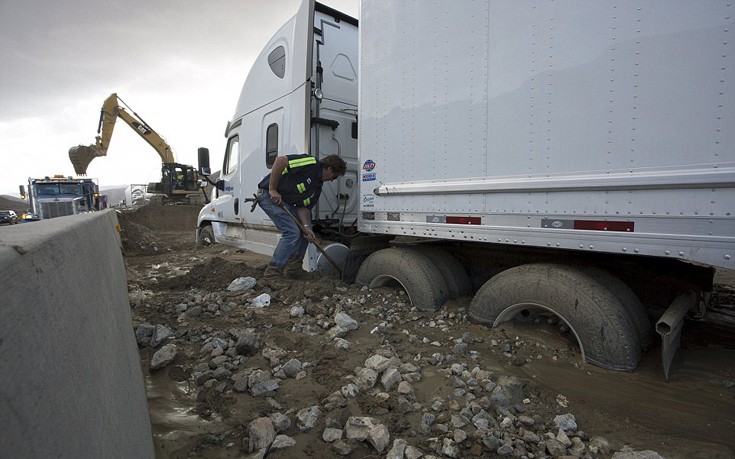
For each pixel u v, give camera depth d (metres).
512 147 2.73
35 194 15.33
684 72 2.04
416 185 3.36
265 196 4.63
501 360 2.57
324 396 2.17
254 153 5.88
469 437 1.77
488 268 3.77
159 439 1.81
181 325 3.36
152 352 2.86
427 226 3.35
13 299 0.49
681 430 1.84
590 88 2.36
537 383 2.27
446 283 3.66
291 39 4.93
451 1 3.04
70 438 0.57
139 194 30.81
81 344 0.77
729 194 1.94
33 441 0.46
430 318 3.33
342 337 3.01
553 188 2.54
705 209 2.01
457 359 2.59
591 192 2.40
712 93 1.96
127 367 1.35
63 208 15.45
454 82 3.05
